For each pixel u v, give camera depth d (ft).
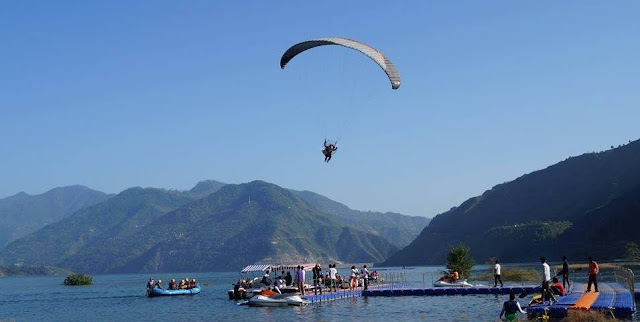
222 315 166.20
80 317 198.18
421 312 147.13
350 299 193.06
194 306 213.66
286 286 195.00
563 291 139.44
